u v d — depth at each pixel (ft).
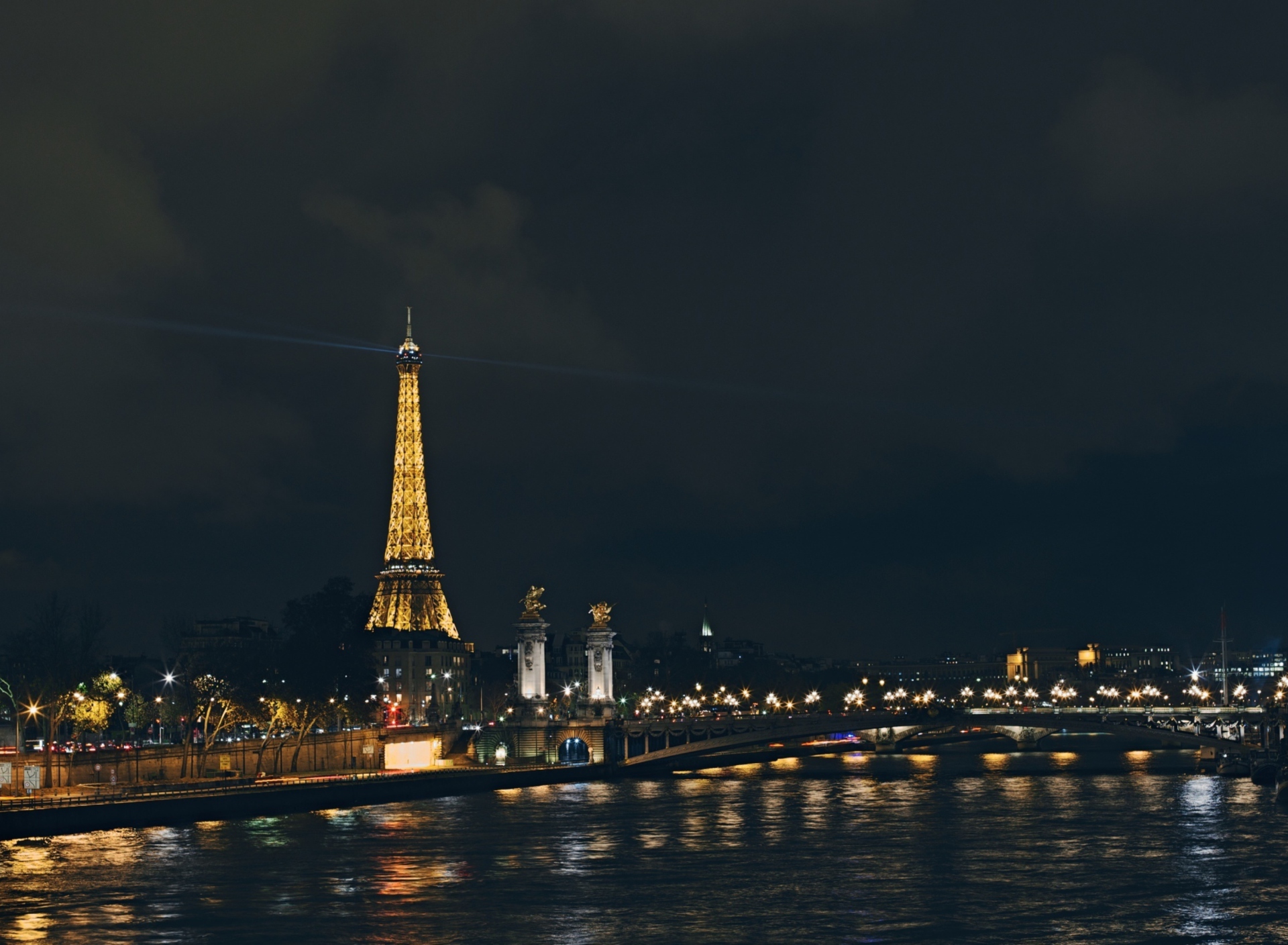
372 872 456.04
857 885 431.84
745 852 504.02
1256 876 440.86
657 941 357.20
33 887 424.46
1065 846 511.81
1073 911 388.78
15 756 640.58
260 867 463.83
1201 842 518.78
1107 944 351.05
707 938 360.28
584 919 382.63
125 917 382.63
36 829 525.34
